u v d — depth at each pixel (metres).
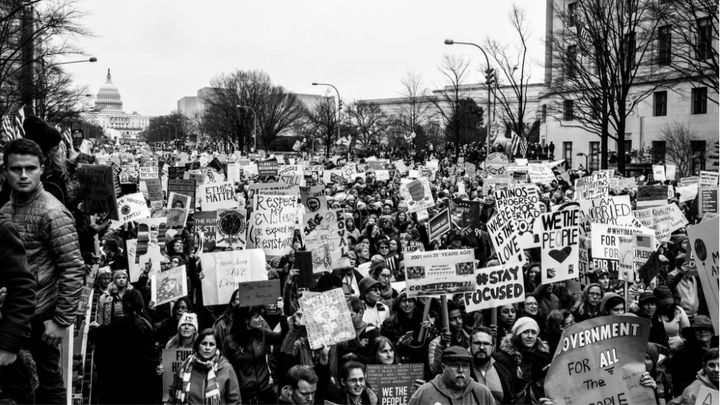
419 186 18.27
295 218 13.27
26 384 5.41
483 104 103.62
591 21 50.66
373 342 8.56
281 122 101.31
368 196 24.92
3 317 4.79
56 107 59.44
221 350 8.69
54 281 5.90
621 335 7.02
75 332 8.34
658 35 46.16
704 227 5.84
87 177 8.23
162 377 8.89
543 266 11.05
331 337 8.55
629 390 6.95
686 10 40.41
